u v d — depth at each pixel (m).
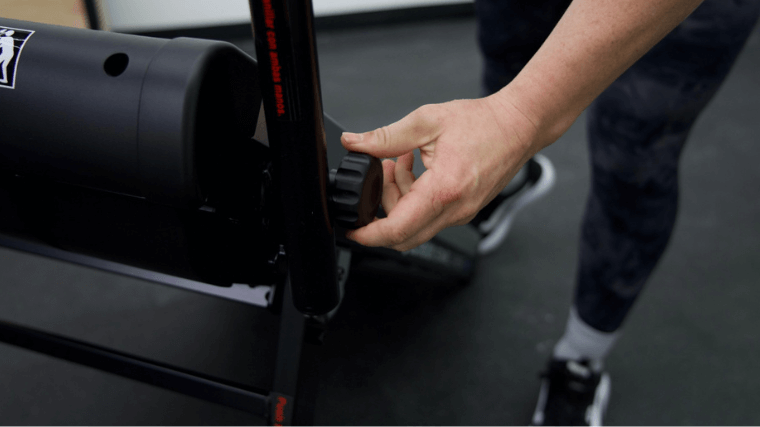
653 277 1.55
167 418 1.15
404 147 0.48
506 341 1.38
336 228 0.62
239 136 0.47
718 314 1.45
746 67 2.60
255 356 1.26
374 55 2.73
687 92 0.78
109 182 0.44
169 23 2.70
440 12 3.12
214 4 2.71
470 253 1.39
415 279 1.54
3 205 0.54
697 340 1.38
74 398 1.18
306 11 0.35
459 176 0.47
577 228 1.74
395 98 2.38
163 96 0.40
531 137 0.50
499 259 1.62
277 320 1.35
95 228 0.53
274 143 0.40
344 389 1.24
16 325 0.79
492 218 1.57
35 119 0.43
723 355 1.35
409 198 0.46
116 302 1.39
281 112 0.38
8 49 0.44
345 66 2.62
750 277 1.56
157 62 0.41
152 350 1.27
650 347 1.37
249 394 0.69
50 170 0.46
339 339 1.35
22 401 1.16
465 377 1.29
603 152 0.90
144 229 0.51
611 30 0.46
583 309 1.09
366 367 1.29
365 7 2.97
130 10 2.59
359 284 1.50
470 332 1.40
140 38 0.44
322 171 0.42
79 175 0.45
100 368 0.76
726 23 0.72
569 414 1.18
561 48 0.48
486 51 1.25
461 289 1.51
